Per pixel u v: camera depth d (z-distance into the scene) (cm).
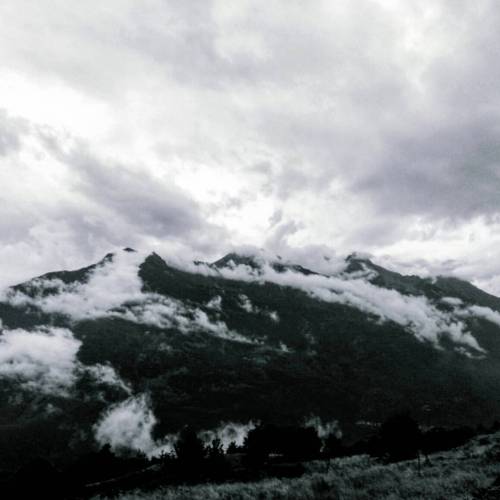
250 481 3744
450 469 3266
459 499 2075
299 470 4288
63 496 4250
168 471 4116
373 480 3038
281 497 2569
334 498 2491
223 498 2681
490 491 2109
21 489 4194
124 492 3678
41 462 4409
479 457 3788
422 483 2666
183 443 4134
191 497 2777
